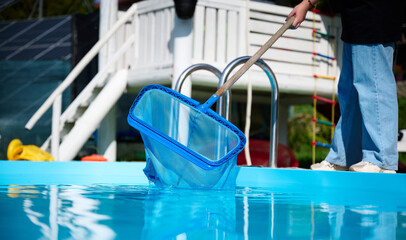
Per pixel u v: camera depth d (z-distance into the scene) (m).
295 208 1.51
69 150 5.02
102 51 5.81
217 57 4.95
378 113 2.56
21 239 0.89
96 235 0.95
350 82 2.76
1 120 8.48
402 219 1.30
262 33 5.18
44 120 8.16
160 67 5.02
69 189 1.93
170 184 2.11
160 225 1.09
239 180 2.57
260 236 1.00
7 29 9.80
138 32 5.43
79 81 7.59
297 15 2.45
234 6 5.02
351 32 2.62
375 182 2.32
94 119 5.18
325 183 2.40
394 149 2.55
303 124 12.29
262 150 5.97
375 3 2.54
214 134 2.15
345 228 1.13
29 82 8.70
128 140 8.30
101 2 6.00
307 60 5.39
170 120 2.21
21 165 2.71
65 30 9.34
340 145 2.79
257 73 5.05
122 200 1.56
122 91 5.37
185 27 4.67
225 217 1.26
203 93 5.95
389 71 2.58
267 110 7.55
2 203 1.43
